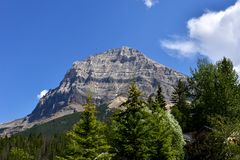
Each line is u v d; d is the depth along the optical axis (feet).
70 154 181.06
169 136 189.37
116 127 178.60
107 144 181.88
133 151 173.27
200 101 257.55
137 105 178.19
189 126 260.01
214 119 205.87
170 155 186.80
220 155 190.19
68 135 184.24
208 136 199.62
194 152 201.26
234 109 236.63
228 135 190.90
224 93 239.91
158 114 198.90
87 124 184.03
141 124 175.63
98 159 181.57
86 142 180.24
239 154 185.68
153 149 181.27
